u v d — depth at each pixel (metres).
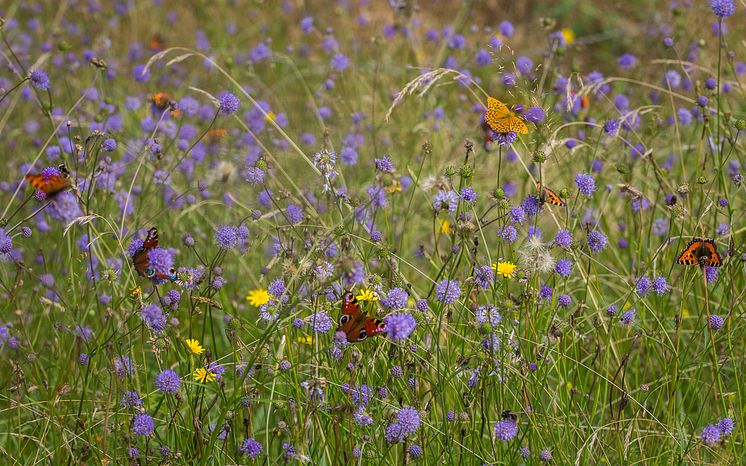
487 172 6.75
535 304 4.14
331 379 3.83
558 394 4.28
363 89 8.44
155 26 10.55
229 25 10.27
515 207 4.09
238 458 3.70
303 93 8.98
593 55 10.07
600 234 4.19
